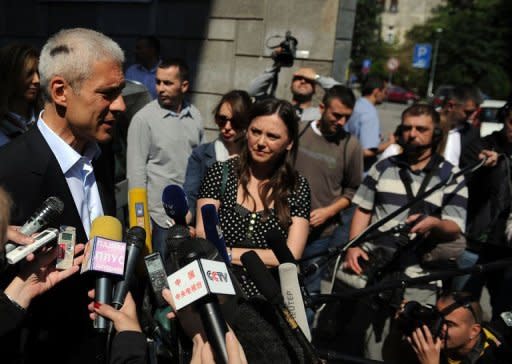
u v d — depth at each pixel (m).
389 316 2.60
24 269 1.32
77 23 6.32
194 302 1.11
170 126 3.59
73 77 1.45
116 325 1.30
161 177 3.59
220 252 1.55
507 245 3.19
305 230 2.19
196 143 3.77
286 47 4.35
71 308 1.57
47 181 1.49
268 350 1.17
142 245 1.49
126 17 6.14
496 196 3.23
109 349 1.35
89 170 1.66
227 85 5.92
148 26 6.08
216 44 5.88
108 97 1.50
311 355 1.14
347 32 5.79
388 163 2.77
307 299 1.68
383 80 5.32
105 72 1.47
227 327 1.10
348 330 3.00
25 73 2.54
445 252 2.58
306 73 4.20
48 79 1.47
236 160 2.27
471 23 38.47
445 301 2.24
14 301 1.28
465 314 2.16
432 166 2.66
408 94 35.97
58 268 1.36
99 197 1.77
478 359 1.94
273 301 1.21
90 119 1.50
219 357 1.07
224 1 5.76
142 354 1.25
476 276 3.49
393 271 2.60
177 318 1.29
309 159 3.38
